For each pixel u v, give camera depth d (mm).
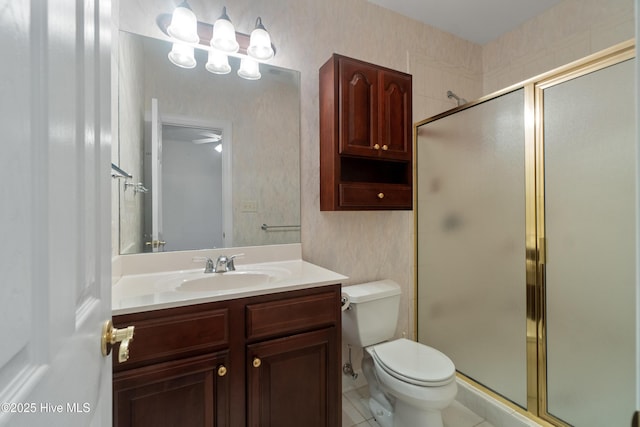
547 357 1394
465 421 1530
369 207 1582
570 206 1301
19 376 273
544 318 1401
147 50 1318
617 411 1166
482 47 2354
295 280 1157
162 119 1356
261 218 1559
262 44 1402
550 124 1363
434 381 1201
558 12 1901
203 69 1435
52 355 332
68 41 375
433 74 2111
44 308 316
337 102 1497
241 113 1516
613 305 1174
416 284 2059
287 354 1075
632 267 1120
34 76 299
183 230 1398
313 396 1124
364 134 1542
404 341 1539
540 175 1404
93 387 481
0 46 245
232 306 988
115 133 1108
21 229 279
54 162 334
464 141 1769
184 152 1402
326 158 1579
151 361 870
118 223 1174
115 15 1128
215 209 1463
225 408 971
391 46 1931
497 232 1604
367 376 1600
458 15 1995
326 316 1152
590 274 1240
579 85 1261
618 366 1163
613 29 1668
